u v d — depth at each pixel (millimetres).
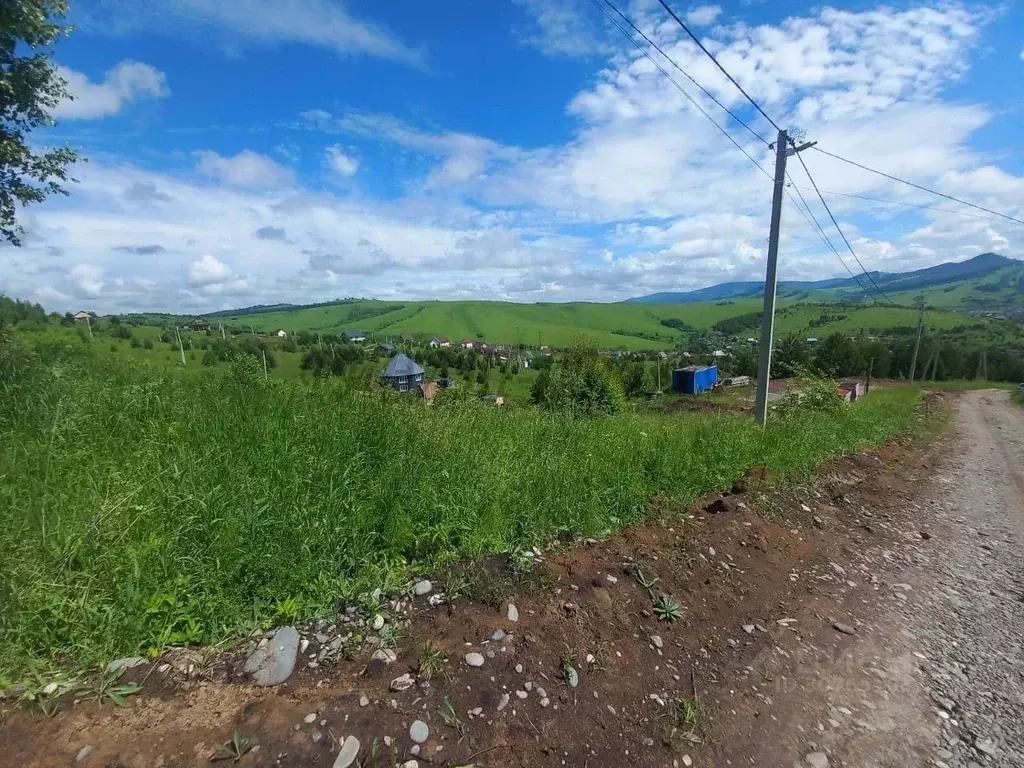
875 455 10625
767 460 7328
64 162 9930
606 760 2400
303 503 3357
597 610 3355
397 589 3125
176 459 3678
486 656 2762
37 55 8922
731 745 2635
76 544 2596
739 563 4496
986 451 14055
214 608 2629
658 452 6156
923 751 2738
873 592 4594
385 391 6098
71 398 4598
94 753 1905
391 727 2277
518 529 4059
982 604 4559
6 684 2078
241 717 2180
